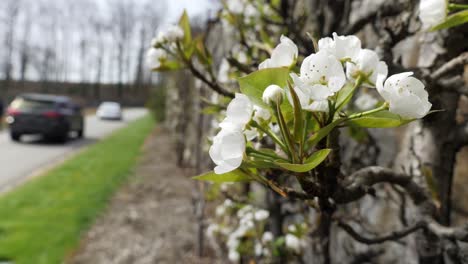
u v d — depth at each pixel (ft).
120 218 15.72
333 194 2.70
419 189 3.64
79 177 23.08
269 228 9.05
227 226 11.00
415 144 4.45
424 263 4.12
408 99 2.08
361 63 2.31
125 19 182.19
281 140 2.35
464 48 4.18
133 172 25.12
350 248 6.57
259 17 6.93
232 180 2.58
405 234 3.65
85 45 180.75
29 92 169.07
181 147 27.27
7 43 158.61
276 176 3.46
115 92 191.21
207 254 12.40
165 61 4.66
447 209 4.09
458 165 4.33
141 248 12.92
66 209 16.49
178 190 20.01
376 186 5.90
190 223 15.12
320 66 2.09
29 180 22.90
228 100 6.20
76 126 44.37
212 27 12.35
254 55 6.95
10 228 14.12
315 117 2.32
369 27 5.76
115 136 48.70
